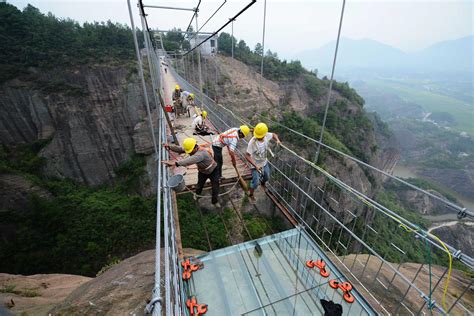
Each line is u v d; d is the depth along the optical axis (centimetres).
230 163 784
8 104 3800
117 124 4250
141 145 4172
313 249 521
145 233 3006
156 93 1048
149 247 2920
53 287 1105
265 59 6725
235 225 2798
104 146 4203
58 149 3966
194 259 507
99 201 3353
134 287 630
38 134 4019
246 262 504
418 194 7406
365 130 6894
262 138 573
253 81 5631
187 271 477
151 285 626
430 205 7219
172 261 381
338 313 402
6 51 3862
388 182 8056
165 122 1051
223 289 452
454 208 285
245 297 439
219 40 6344
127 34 5047
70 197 3297
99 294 623
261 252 525
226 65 5503
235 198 2970
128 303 580
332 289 446
